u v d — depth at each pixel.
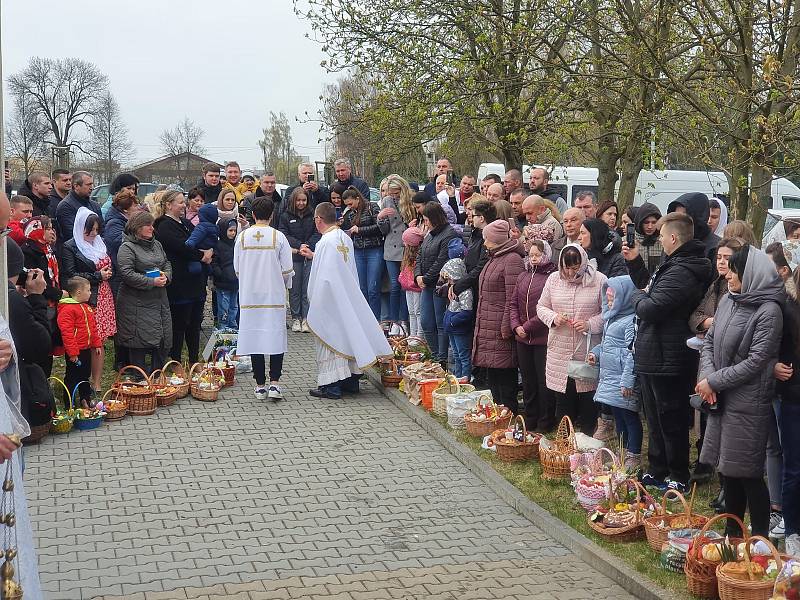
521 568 6.12
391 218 12.61
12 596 4.08
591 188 22.41
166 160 76.81
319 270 10.34
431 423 9.28
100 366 10.00
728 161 9.97
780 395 5.88
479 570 6.08
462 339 10.01
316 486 7.70
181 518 6.95
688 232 6.95
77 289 9.41
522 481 7.62
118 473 7.92
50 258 9.43
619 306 7.51
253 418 9.66
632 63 10.78
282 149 80.25
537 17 12.66
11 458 4.23
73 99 64.69
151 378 9.93
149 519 6.91
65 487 7.57
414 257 11.56
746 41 9.48
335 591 5.71
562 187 22.36
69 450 8.53
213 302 14.05
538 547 6.50
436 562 6.21
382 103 14.77
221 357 11.26
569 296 8.12
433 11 14.11
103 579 5.85
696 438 8.41
